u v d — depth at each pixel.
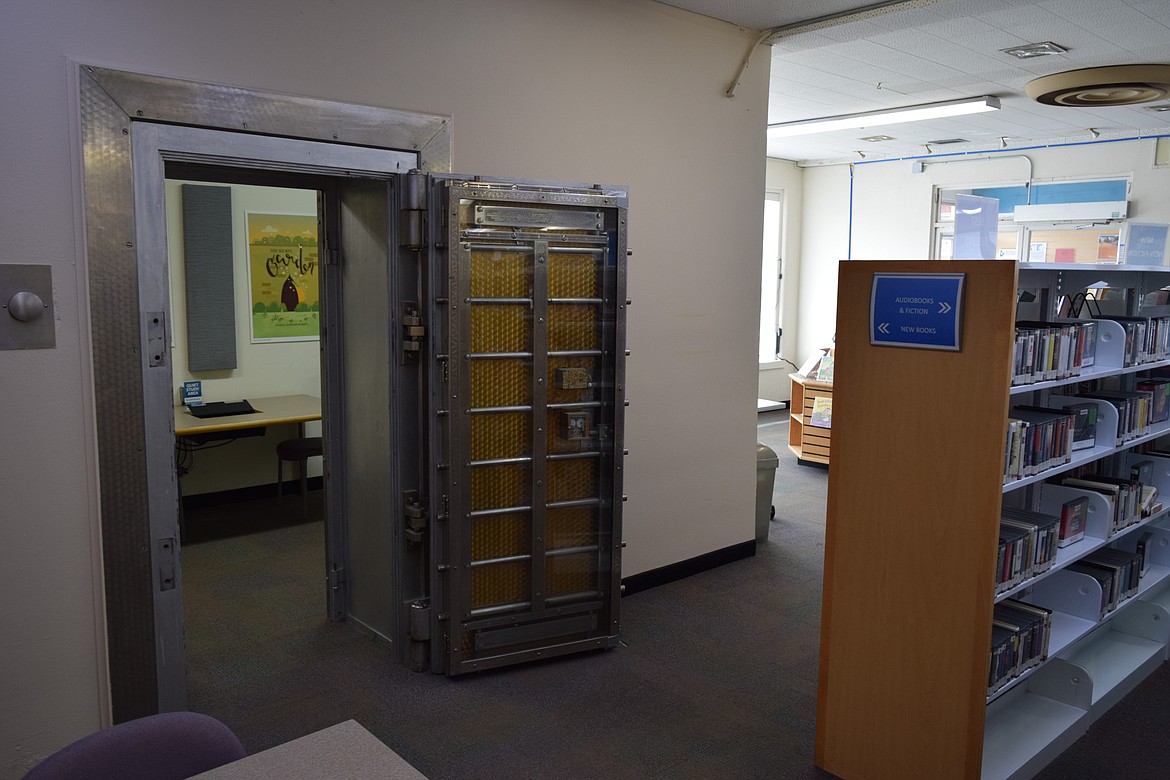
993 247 2.88
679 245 4.48
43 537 2.70
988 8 4.24
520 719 3.20
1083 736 3.19
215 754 1.65
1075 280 3.42
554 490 3.63
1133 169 7.66
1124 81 5.27
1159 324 3.67
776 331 10.21
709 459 4.82
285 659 3.66
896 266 2.54
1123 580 3.62
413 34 3.35
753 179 4.83
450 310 3.25
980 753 2.53
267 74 2.99
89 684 2.83
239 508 5.89
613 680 3.53
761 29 4.65
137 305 2.79
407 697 3.35
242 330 5.85
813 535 5.60
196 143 2.87
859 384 2.67
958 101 6.48
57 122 2.59
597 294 3.60
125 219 2.74
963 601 2.50
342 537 4.01
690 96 4.43
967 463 2.46
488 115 3.62
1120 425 3.42
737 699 3.38
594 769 2.89
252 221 5.80
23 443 2.63
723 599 4.45
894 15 4.34
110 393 2.77
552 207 3.42
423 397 3.42
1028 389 2.66
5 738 2.69
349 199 3.70
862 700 2.77
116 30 2.67
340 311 3.84
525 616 3.60
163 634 2.97
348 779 1.57
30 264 2.58
